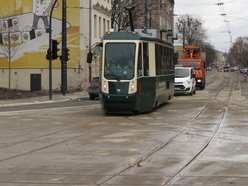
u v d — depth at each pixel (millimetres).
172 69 30453
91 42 50344
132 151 12289
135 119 20781
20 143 13953
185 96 37719
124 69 22531
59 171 9820
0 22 52312
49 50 36031
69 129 17359
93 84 37125
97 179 9039
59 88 50312
